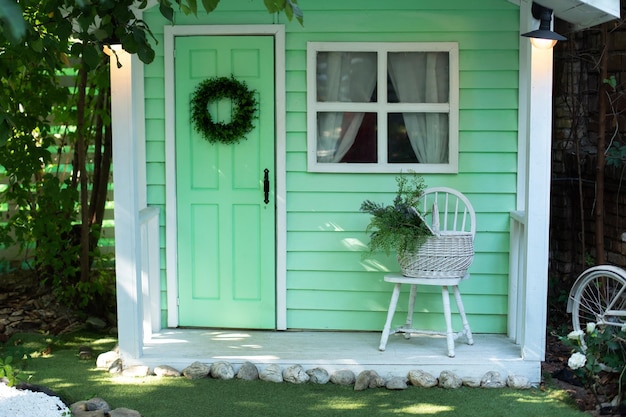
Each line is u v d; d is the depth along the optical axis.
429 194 6.14
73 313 7.25
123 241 5.48
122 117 5.37
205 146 6.19
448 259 5.51
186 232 6.25
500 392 5.31
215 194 6.21
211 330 6.26
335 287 6.23
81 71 7.02
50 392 5.11
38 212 7.38
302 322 6.27
